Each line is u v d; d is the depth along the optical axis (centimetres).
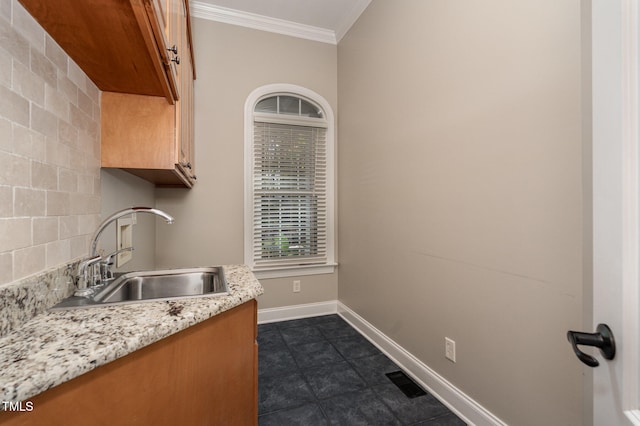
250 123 276
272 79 282
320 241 302
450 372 159
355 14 260
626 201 51
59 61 93
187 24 188
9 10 71
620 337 52
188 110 196
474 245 143
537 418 115
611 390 53
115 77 114
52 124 90
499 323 131
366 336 246
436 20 167
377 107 229
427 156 175
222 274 136
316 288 300
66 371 56
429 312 175
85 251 112
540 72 112
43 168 86
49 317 80
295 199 295
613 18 53
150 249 229
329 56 301
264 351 223
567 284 105
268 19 275
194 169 254
